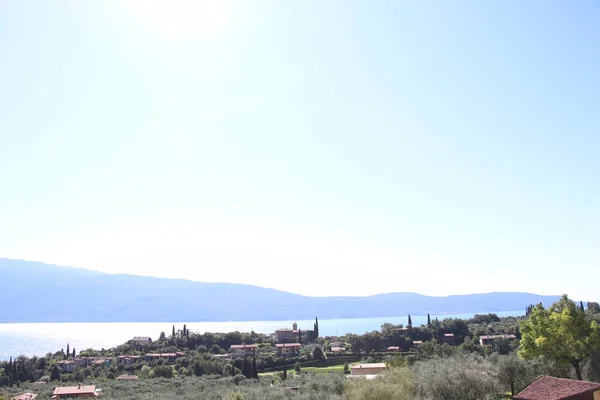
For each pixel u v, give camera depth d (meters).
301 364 129.62
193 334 198.38
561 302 52.78
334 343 168.12
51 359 162.62
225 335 193.62
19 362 131.12
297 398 52.09
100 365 146.38
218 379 105.75
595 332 49.38
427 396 45.91
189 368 125.38
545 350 50.56
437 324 167.25
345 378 59.56
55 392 89.00
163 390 89.31
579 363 53.34
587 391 35.56
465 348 108.31
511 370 53.47
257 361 128.25
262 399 56.44
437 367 49.22
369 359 130.25
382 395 45.56
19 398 88.50
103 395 85.44
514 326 149.12
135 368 139.88
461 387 44.78
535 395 37.81
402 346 148.88
